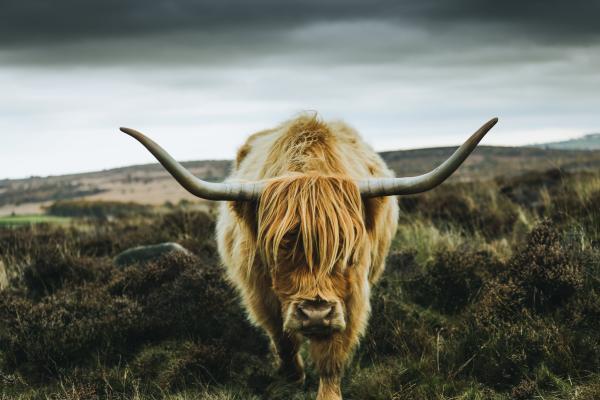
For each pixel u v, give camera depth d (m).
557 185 10.33
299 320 3.22
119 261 6.29
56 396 3.97
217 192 3.46
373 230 3.68
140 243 7.52
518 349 4.02
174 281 5.36
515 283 4.70
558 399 3.59
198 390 4.16
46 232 8.58
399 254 6.01
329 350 3.77
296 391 4.25
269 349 4.82
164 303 5.13
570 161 19.50
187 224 8.08
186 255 5.79
